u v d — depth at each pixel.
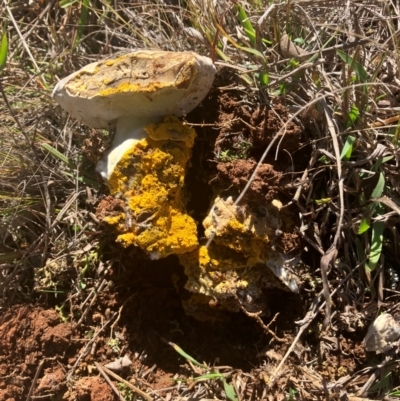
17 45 0.46
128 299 0.37
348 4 0.38
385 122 0.35
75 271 0.39
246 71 0.35
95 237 0.38
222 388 0.35
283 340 0.34
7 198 0.40
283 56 0.38
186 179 0.36
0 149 0.40
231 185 0.34
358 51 0.33
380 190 0.33
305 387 0.34
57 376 0.36
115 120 0.34
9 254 0.39
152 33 0.43
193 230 0.33
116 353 0.37
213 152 0.35
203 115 0.36
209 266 0.34
